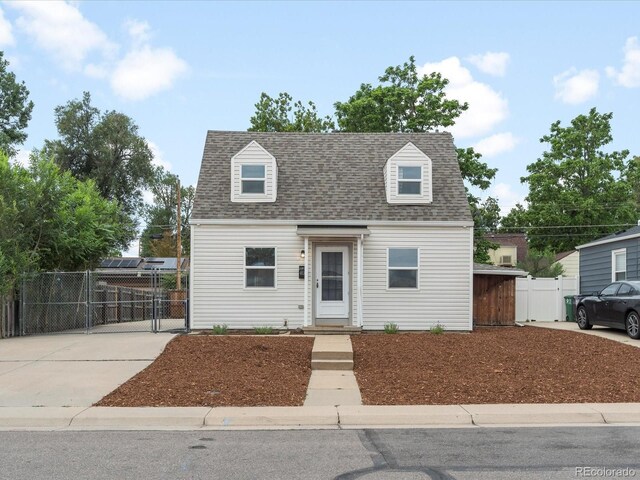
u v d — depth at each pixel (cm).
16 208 1836
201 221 1905
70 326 2117
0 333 1752
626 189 3922
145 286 3831
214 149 2131
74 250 2106
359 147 2175
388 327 1870
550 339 1689
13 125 4138
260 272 1922
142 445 761
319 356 1340
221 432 839
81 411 932
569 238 4084
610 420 912
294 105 3912
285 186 2014
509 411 920
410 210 1952
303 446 753
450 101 3189
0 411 935
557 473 632
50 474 634
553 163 4016
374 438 798
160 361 1334
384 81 3353
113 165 5109
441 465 663
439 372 1228
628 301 1734
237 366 1283
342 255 1938
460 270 1928
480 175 3195
